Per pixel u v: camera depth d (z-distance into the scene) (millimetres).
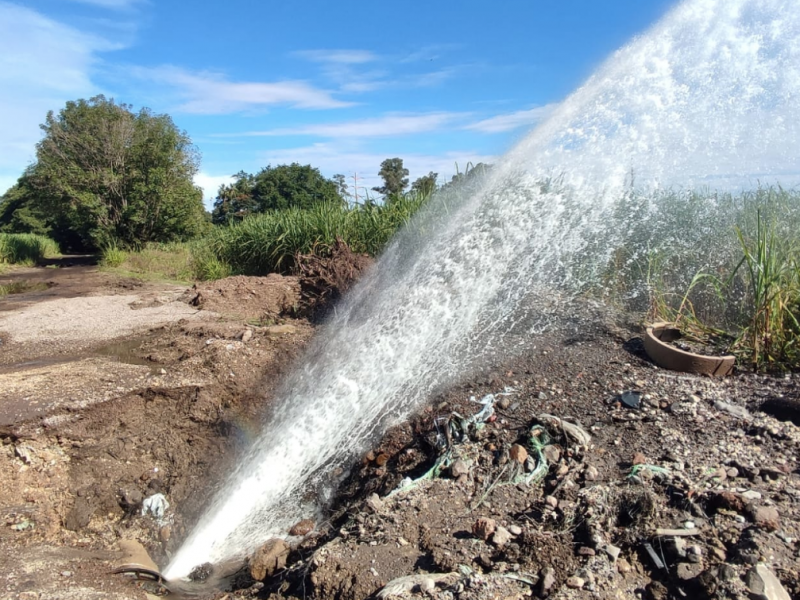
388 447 4113
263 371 5871
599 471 3127
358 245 10148
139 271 17406
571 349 4703
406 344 5559
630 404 3725
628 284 5840
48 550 3875
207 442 5188
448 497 3186
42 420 4812
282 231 11828
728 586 2254
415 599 2402
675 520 2682
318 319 7730
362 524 3078
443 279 6668
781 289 4164
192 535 4328
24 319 9250
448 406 4180
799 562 2344
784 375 3904
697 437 3318
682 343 4527
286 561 3283
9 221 46594
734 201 6297
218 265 13852
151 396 5352
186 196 24875
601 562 2510
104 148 24016
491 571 2547
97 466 4816
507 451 3434
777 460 3039
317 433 4734
